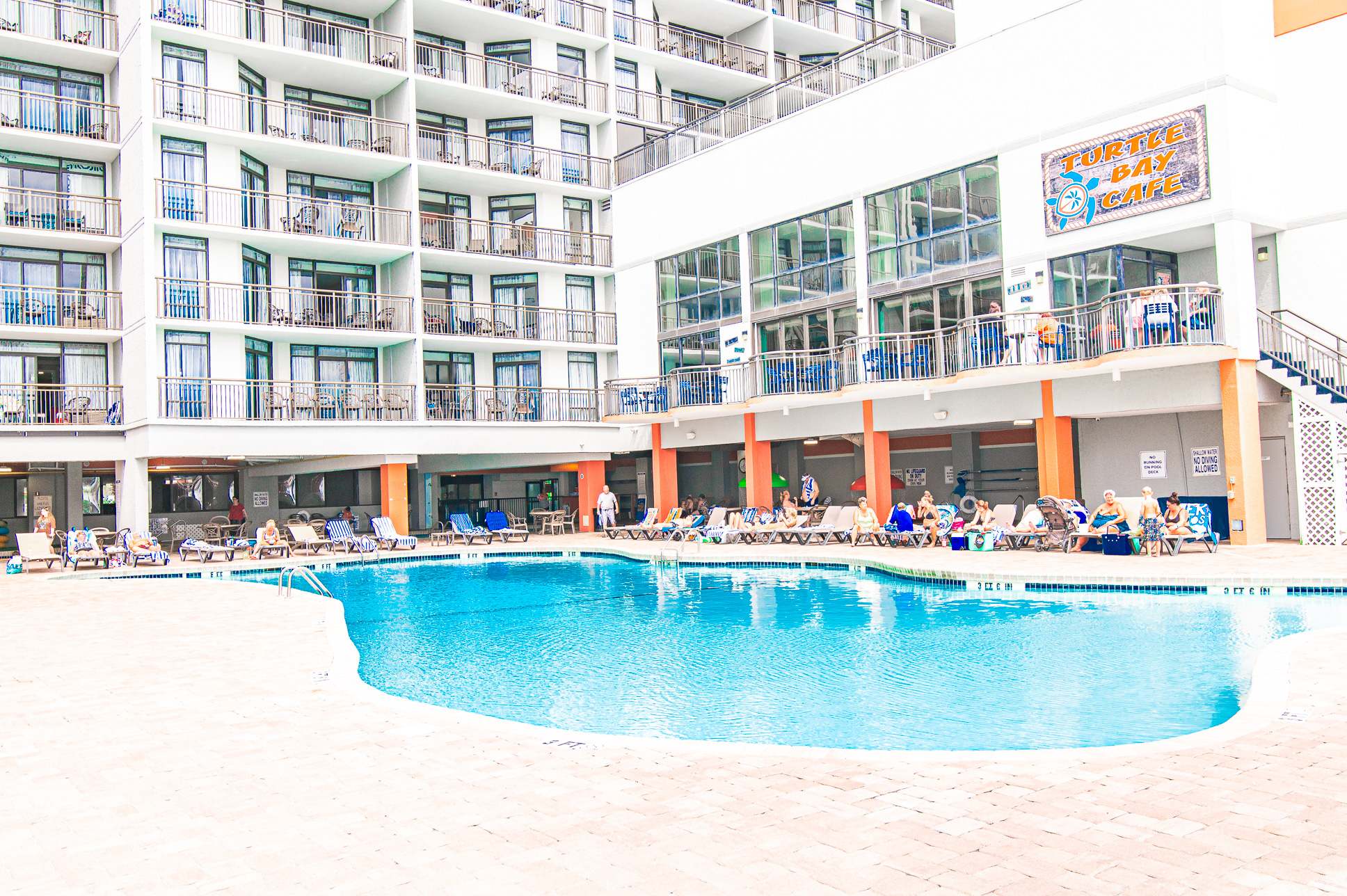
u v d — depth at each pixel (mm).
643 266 31781
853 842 4777
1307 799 5203
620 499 36875
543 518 32344
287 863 4703
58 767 6445
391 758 6477
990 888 4191
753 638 12523
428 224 31594
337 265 30234
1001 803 5285
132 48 26188
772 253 27469
